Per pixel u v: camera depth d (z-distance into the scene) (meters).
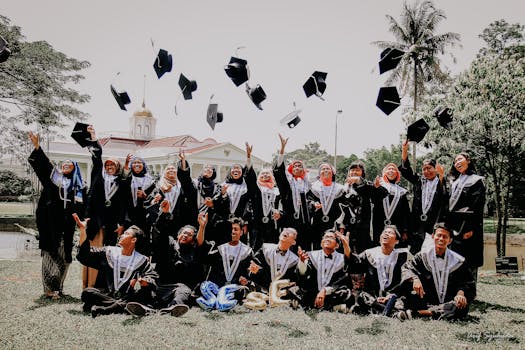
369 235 8.30
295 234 7.46
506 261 13.38
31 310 6.65
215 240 8.13
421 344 5.31
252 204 8.95
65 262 7.79
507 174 21.23
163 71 8.35
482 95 18.86
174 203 8.51
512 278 11.48
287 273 7.43
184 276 7.29
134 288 6.73
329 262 7.11
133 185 8.41
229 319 6.27
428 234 7.45
